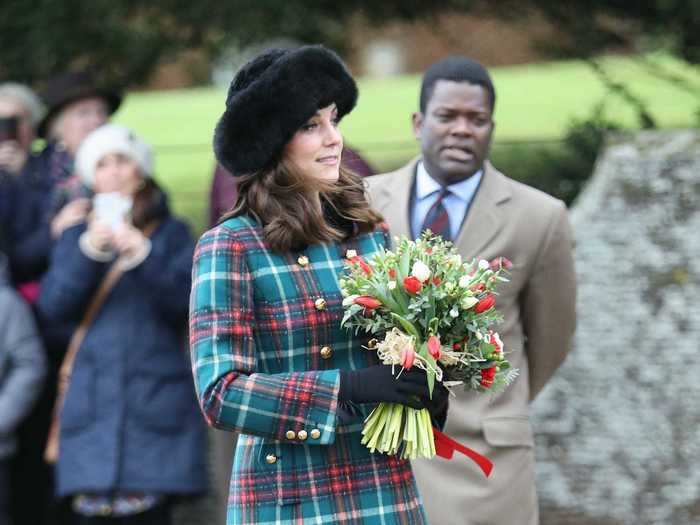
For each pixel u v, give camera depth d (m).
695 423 23.03
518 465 17.52
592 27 30.55
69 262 21.00
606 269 23.48
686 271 23.28
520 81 51.31
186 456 21.34
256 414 12.26
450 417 17.34
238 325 12.46
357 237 13.23
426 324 12.52
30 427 22.91
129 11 29.59
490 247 17.72
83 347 21.28
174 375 21.41
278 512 12.60
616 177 23.75
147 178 21.47
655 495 23.05
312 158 12.74
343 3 29.72
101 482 20.91
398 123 44.25
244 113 12.59
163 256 21.16
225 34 29.56
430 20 31.42
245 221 12.85
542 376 18.45
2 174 22.83
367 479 12.77
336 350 12.75
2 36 29.58
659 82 33.88
